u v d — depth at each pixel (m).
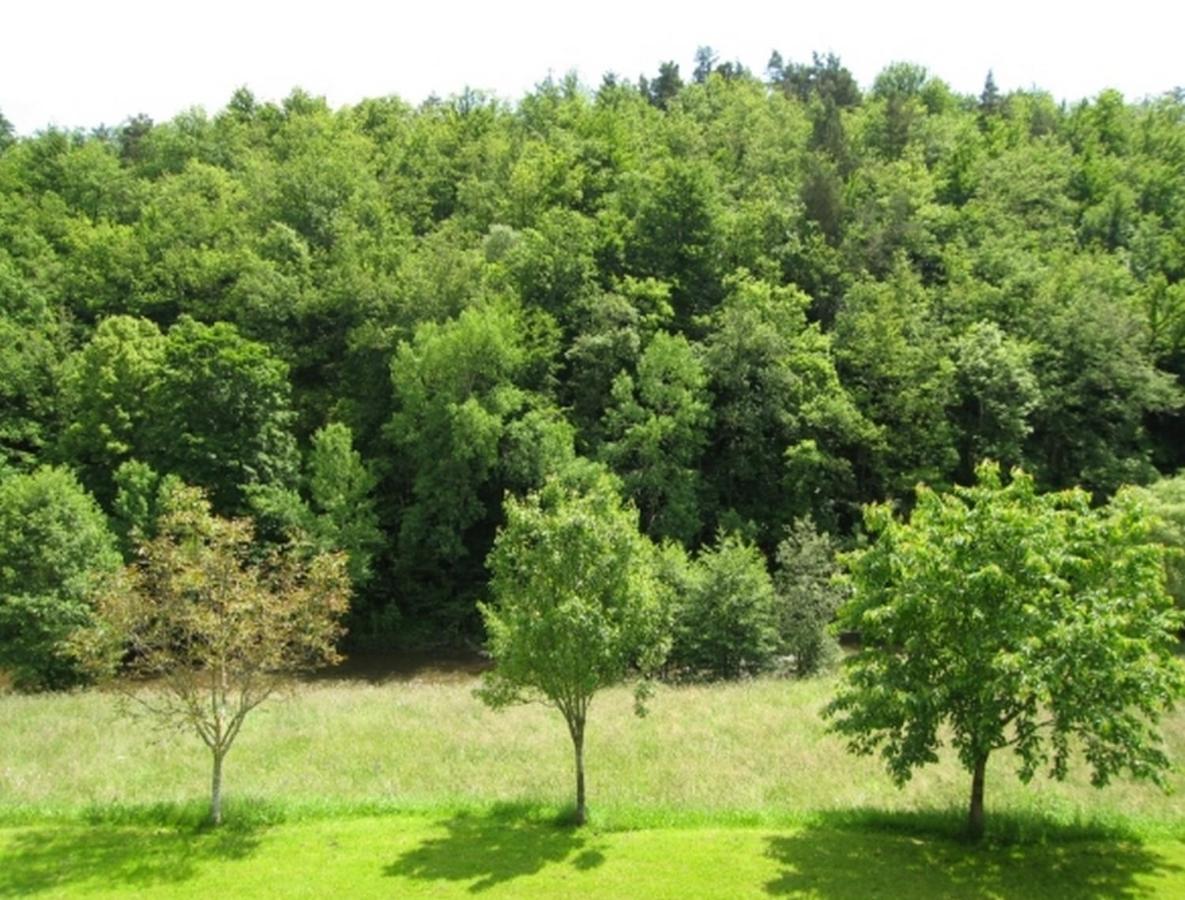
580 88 96.94
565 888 12.41
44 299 51.88
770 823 15.33
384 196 66.94
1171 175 77.19
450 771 18.64
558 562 14.51
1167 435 56.22
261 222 60.81
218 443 41.47
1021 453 49.12
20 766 19.20
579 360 50.62
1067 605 13.39
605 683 14.83
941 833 14.86
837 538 46.62
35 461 43.38
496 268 53.88
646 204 57.66
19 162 70.19
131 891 12.45
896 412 49.38
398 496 47.88
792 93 105.50
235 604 14.79
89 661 15.11
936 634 13.98
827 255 58.59
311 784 17.83
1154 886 12.68
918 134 82.75
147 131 91.81
